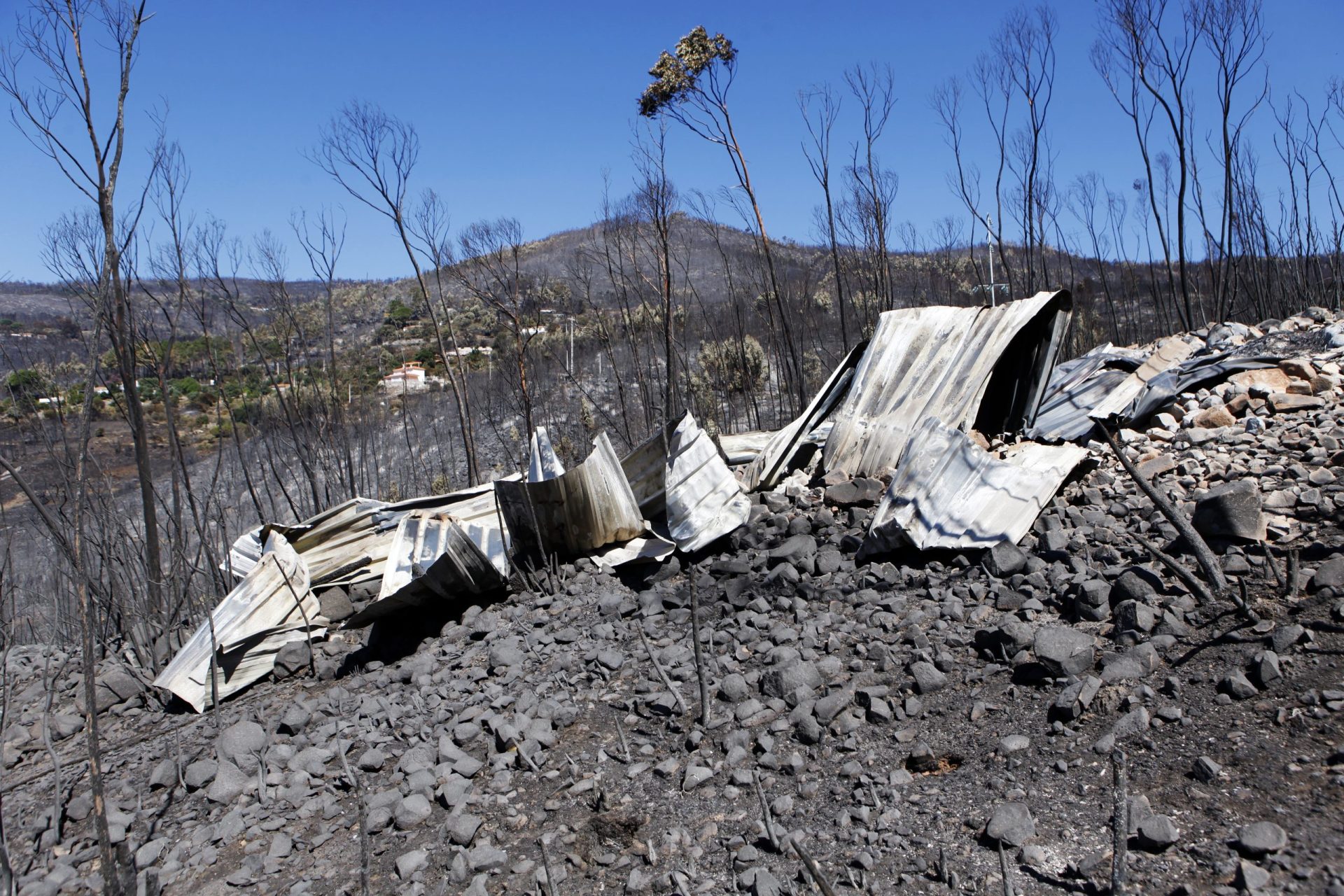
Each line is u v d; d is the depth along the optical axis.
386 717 6.28
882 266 21.62
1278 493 5.73
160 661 8.77
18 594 14.22
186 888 4.80
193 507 10.83
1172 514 4.96
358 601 8.85
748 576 6.91
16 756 7.34
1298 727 3.69
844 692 4.97
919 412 8.06
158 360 13.63
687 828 4.25
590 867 4.13
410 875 4.35
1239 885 3.00
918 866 3.58
